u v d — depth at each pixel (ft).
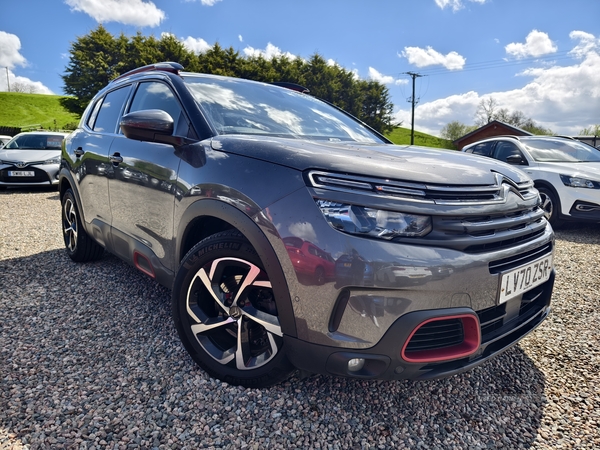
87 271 11.28
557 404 6.16
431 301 4.84
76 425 5.22
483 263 5.15
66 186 12.22
